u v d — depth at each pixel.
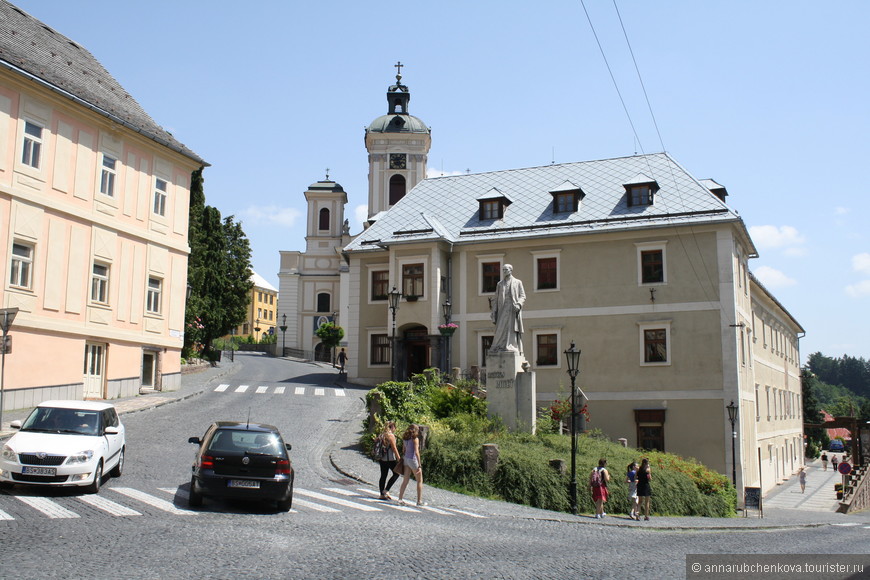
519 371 27.73
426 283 41.41
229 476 14.03
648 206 39.44
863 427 61.03
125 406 29.16
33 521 11.70
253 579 9.02
